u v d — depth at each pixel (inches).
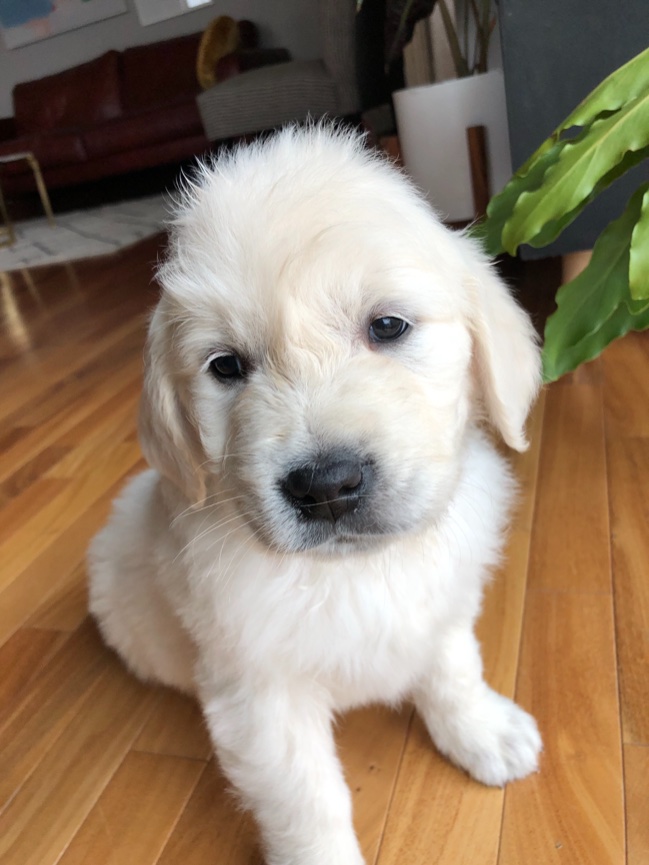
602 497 15.5
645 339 21.6
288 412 8.0
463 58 27.1
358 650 9.5
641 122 9.9
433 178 27.0
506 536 14.2
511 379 9.9
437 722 10.9
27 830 10.9
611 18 17.2
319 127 10.4
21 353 31.4
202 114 40.9
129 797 11.2
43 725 12.6
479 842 9.7
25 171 68.4
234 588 9.2
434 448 8.4
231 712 9.5
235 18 72.5
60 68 81.0
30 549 17.2
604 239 12.0
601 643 12.2
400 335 8.6
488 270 10.1
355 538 8.2
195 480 9.5
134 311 34.4
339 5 36.2
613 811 9.7
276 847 9.6
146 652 11.9
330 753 10.0
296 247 8.0
